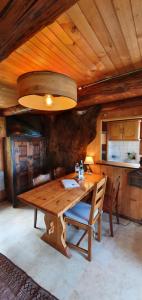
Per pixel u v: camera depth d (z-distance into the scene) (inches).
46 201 66.7
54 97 63.5
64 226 70.1
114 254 70.6
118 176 98.0
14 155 121.6
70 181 92.6
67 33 43.9
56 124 140.3
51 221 73.0
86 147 118.9
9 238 81.7
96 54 55.4
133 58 58.2
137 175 92.3
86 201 104.7
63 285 56.2
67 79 47.6
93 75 73.0
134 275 60.1
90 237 65.9
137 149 135.6
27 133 138.0
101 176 104.1
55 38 45.9
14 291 53.9
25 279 58.2
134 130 122.8
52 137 145.7
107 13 37.4
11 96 89.5
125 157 144.3
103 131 131.7
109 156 145.3
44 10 26.9
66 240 80.1
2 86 82.3
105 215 105.5
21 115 134.7
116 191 90.6
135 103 93.0
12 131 127.6
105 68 66.2
